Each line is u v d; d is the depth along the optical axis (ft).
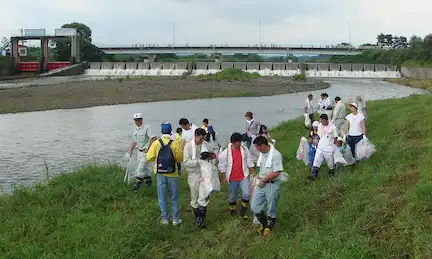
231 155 27.66
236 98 148.66
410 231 19.33
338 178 31.14
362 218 21.91
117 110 111.75
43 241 23.53
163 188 26.68
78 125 85.56
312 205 26.94
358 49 345.51
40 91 155.02
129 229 24.49
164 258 22.30
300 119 77.36
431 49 264.52
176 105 124.77
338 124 45.11
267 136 41.93
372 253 18.66
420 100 82.28
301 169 38.42
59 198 31.53
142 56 375.25
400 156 34.63
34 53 384.06
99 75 278.46
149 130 35.12
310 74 276.62
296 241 21.43
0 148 62.49
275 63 284.00
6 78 245.65
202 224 26.50
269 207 24.31
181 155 26.84
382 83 226.79
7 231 24.57
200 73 274.98
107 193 32.42
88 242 22.95
